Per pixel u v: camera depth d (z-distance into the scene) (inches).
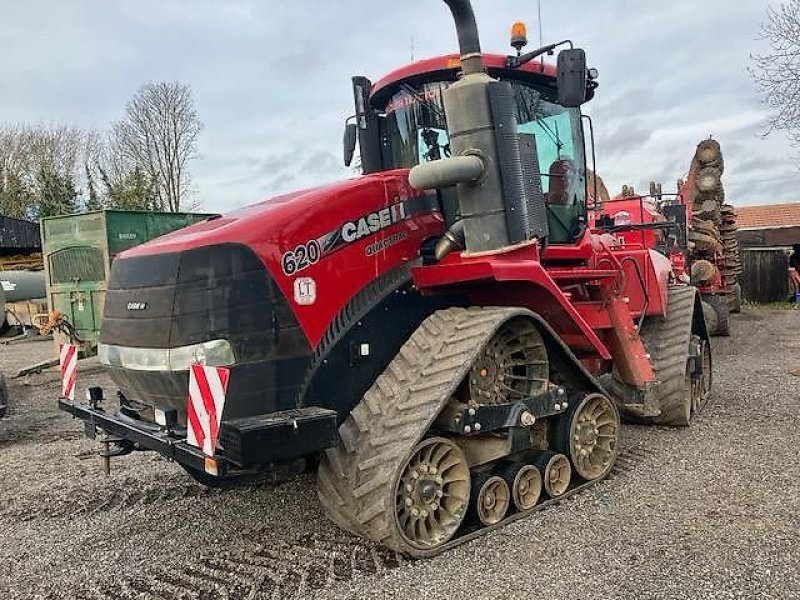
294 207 152.7
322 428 136.4
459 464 156.3
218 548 160.4
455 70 189.6
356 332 157.6
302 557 153.5
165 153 1493.6
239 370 142.9
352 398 157.1
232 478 140.5
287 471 146.6
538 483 172.9
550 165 208.1
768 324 616.1
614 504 175.3
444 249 168.9
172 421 147.3
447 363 154.0
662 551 147.5
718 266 555.2
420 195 176.9
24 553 161.5
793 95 483.8
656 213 447.2
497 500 164.2
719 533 155.7
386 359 163.3
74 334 382.0
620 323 227.0
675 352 246.8
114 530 173.8
